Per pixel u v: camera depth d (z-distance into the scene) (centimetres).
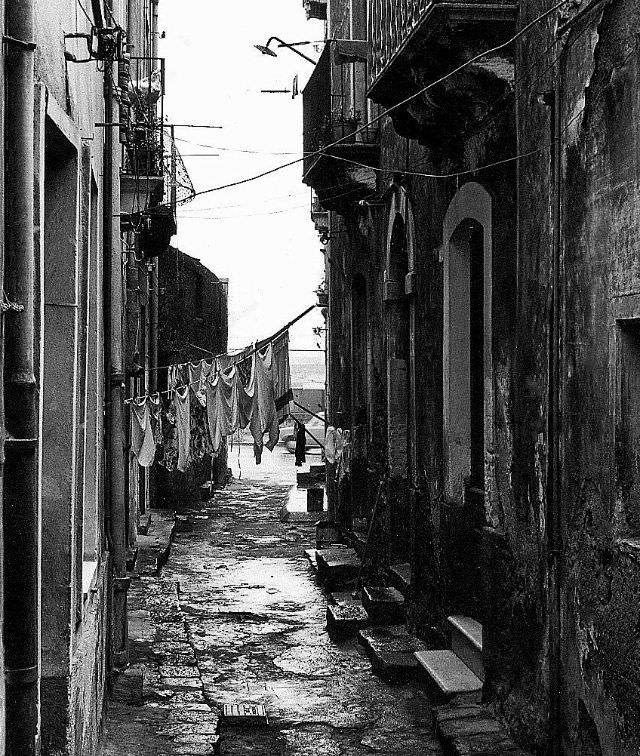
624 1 523
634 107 512
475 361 906
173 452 1989
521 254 705
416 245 1044
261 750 796
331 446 1503
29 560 367
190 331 2419
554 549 622
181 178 1761
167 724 830
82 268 603
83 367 599
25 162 348
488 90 759
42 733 499
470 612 904
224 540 1920
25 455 363
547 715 639
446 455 912
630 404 535
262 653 1091
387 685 958
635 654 504
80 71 583
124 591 966
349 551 1464
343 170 1274
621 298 529
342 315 1591
